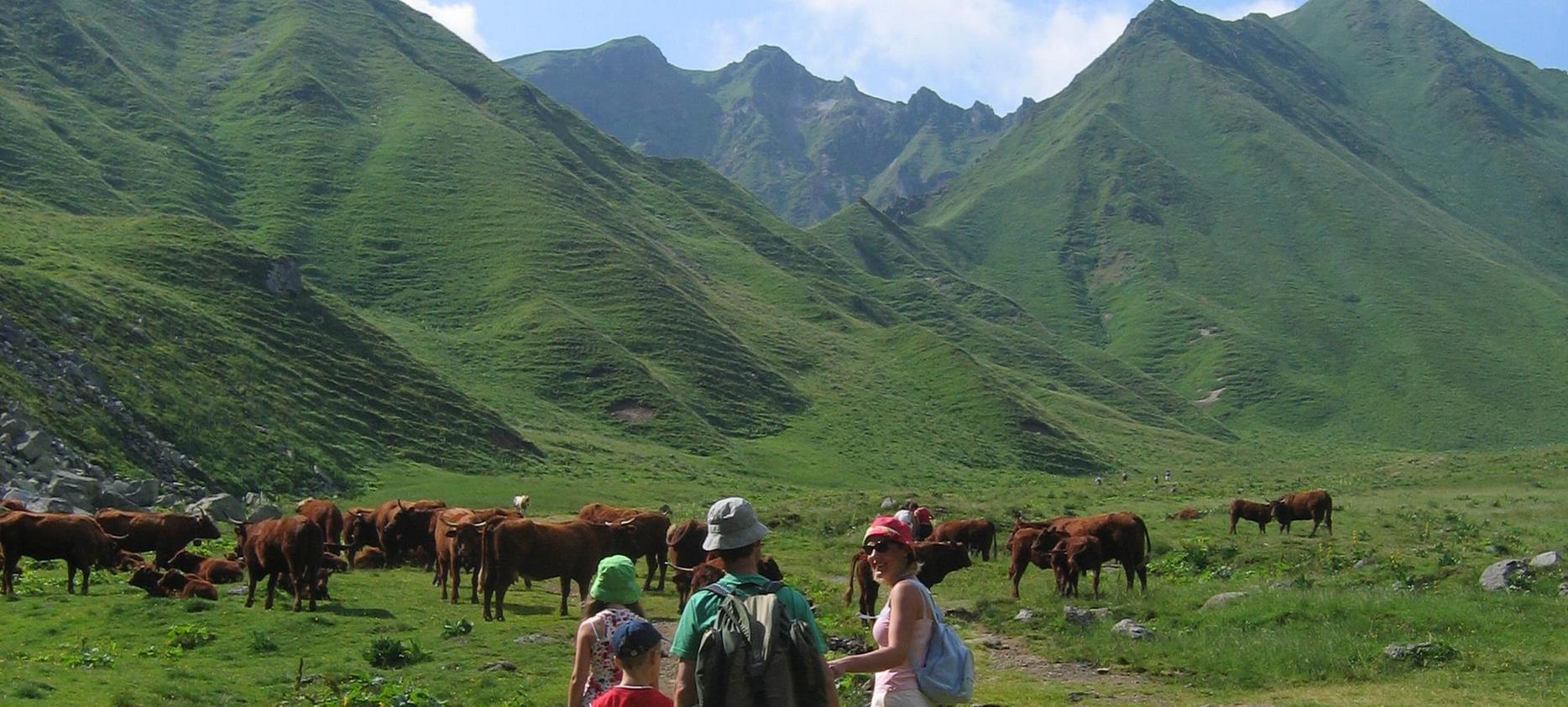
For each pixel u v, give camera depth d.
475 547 24.27
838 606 24.78
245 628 20.12
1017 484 97.06
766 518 44.31
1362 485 69.50
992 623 22.92
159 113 159.62
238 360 72.94
